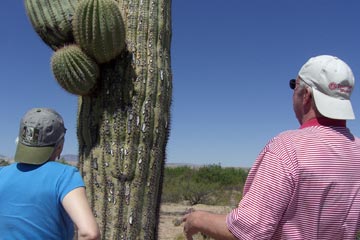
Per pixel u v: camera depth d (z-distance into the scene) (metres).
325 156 2.36
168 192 24.20
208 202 23.36
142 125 4.17
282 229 2.33
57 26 4.34
